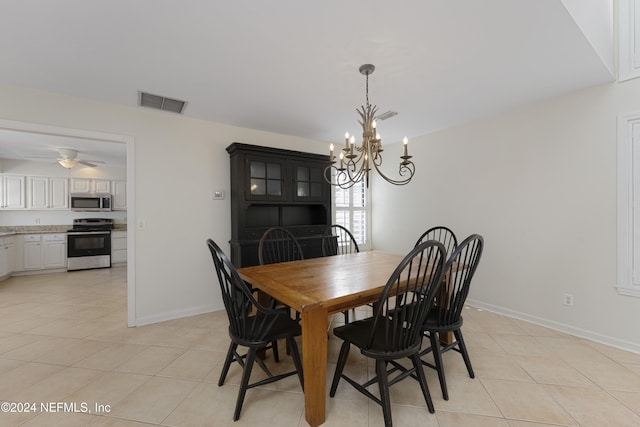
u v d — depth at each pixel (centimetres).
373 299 167
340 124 324
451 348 185
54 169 534
